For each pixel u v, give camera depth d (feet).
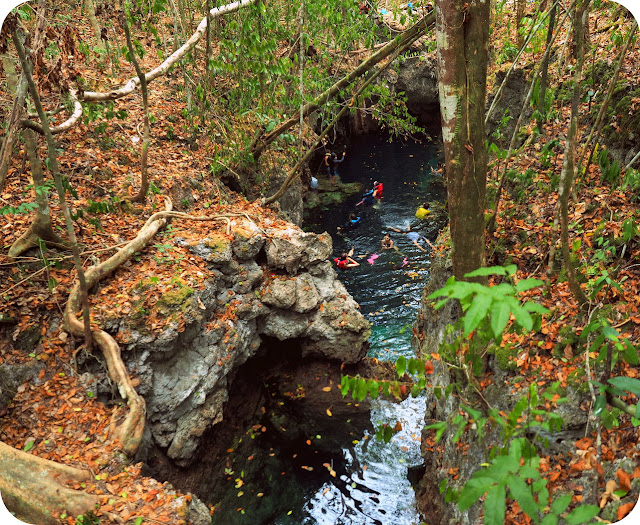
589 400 14.46
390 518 20.61
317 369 27.35
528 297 18.03
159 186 26.73
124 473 16.37
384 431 11.03
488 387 17.11
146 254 22.34
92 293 20.25
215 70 27.78
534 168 23.59
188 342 20.86
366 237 42.24
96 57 32.32
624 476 11.08
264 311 24.59
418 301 33.83
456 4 13.94
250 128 32.63
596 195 20.39
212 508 20.68
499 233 21.68
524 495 5.99
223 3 27.50
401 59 26.43
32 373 18.28
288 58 27.55
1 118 23.85
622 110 21.85
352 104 27.45
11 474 15.15
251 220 25.62
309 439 24.41
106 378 18.95
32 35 20.74
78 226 22.48
